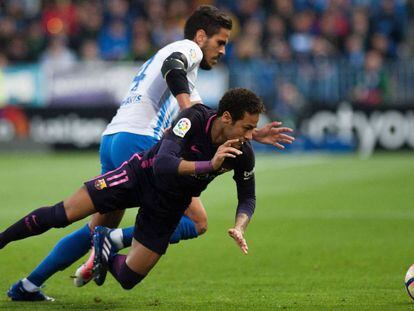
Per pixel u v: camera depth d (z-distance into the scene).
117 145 24.39
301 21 76.75
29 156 71.62
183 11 77.31
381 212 42.41
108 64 73.19
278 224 39.25
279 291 25.45
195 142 21.50
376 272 28.73
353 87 73.06
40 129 73.88
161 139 22.19
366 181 54.09
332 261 30.88
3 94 74.00
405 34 79.88
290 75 73.50
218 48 25.31
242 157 22.09
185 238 24.59
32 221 22.06
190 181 21.58
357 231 37.31
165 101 24.77
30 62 75.62
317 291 25.36
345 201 46.09
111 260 22.84
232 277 28.22
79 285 23.45
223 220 40.44
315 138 73.12
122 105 25.05
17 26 79.69
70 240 23.86
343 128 72.69
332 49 76.44
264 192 49.91
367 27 77.44
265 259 31.41
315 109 73.06
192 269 29.66
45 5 80.75
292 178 56.53
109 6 78.69
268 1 79.44
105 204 22.11
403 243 34.41
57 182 54.34
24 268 29.55
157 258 22.36
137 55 73.31
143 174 21.92
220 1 80.06
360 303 22.98
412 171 58.94
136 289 26.06
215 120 21.38
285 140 22.86
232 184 55.22
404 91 72.88
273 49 74.56
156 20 77.38
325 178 56.12
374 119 72.12
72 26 78.06
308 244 34.34
